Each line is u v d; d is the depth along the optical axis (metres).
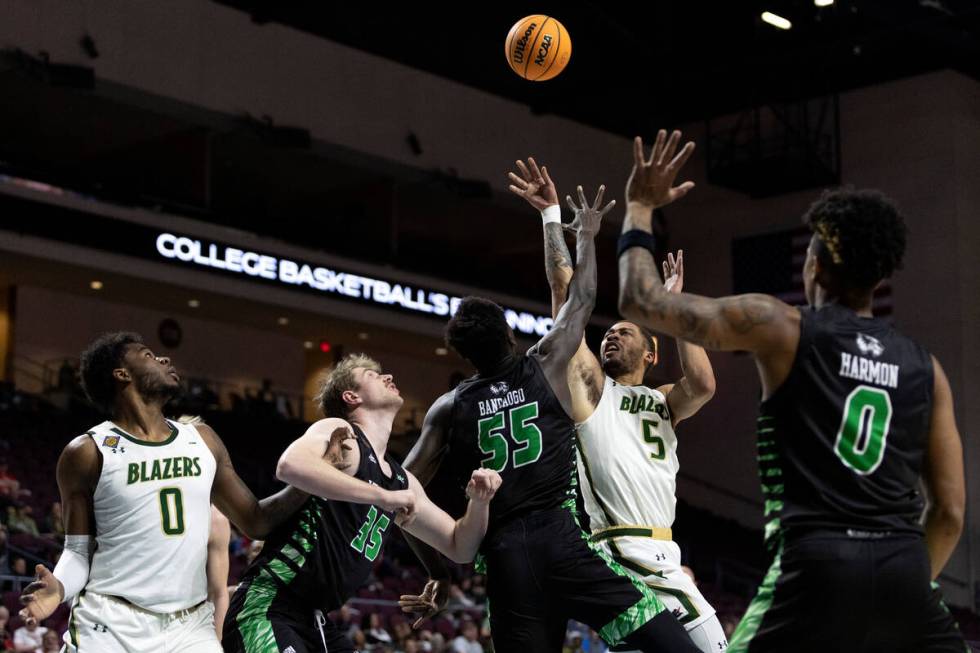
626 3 27.00
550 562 4.89
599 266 33.84
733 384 31.05
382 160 26.91
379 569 20.59
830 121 29.86
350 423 5.27
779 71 28.47
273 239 25.52
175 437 4.91
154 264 23.66
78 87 21.91
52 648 11.75
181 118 24.70
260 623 4.96
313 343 31.50
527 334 29.66
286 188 30.20
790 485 3.64
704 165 31.83
